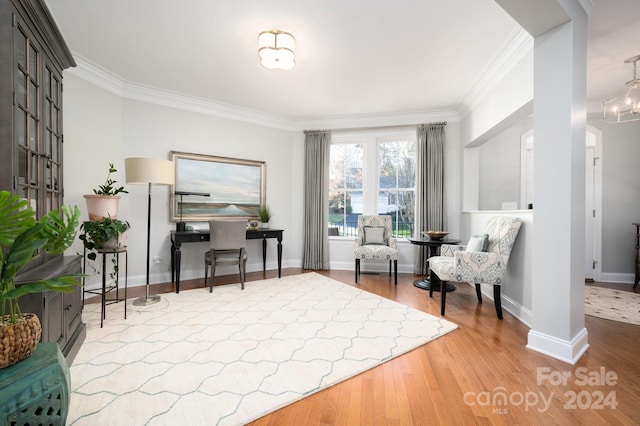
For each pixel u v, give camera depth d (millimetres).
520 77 2680
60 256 2062
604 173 4203
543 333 2002
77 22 2400
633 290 3699
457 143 4438
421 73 3256
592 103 4074
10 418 954
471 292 3527
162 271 3867
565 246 1896
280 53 2582
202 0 2135
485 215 3463
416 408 1431
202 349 1991
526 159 4344
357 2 2146
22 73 1646
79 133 3094
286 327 2387
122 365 1776
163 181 2953
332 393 1544
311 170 4891
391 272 4539
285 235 4945
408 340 2162
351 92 3797
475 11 2236
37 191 1819
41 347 1143
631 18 2279
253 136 4621
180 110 3982
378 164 4926
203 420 1313
